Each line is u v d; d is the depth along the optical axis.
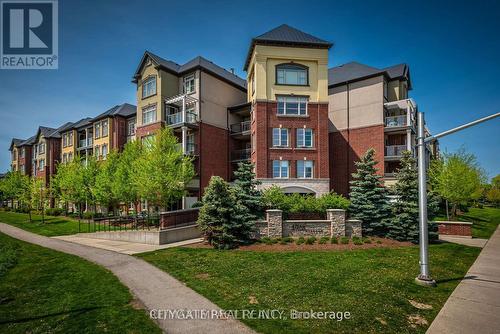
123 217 24.59
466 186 23.75
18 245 17.45
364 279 9.91
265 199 18.16
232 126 32.97
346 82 30.75
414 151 29.38
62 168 35.12
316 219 17.53
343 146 30.53
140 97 31.56
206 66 31.41
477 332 6.40
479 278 10.19
